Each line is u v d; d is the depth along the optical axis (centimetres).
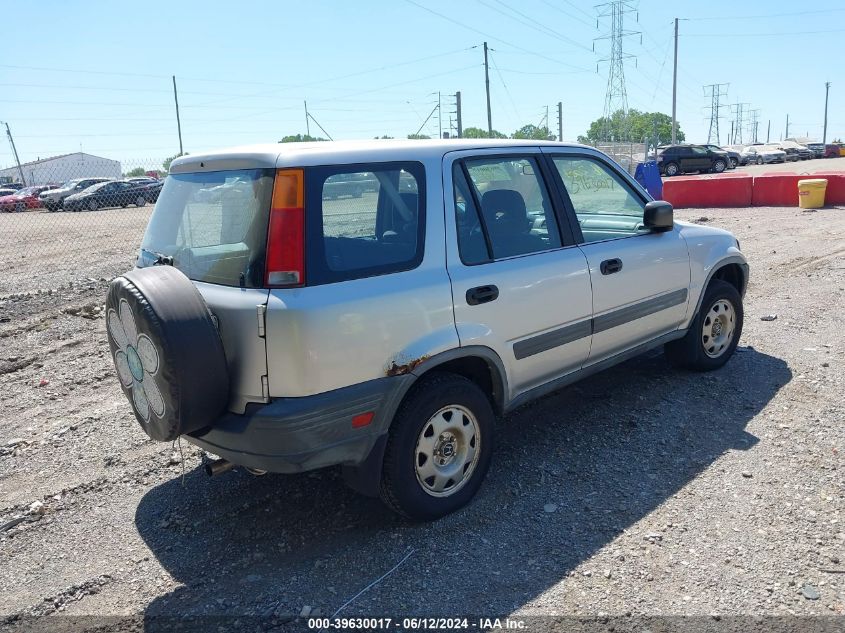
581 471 416
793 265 991
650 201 512
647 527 355
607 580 315
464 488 378
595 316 441
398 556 342
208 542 365
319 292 310
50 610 317
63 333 788
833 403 493
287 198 310
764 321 708
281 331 302
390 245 344
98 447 487
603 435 462
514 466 427
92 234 1989
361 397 322
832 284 856
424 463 357
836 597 297
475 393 372
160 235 382
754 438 447
